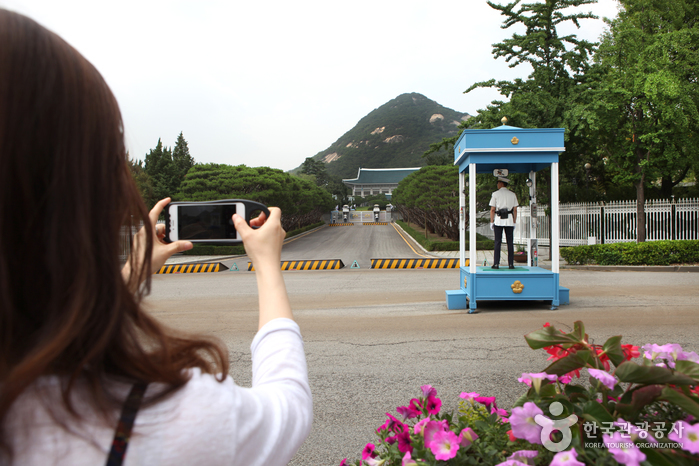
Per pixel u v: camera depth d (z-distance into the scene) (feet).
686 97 50.06
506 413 5.60
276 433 2.19
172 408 1.78
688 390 4.38
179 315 25.58
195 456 1.76
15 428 1.59
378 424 11.07
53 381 1.67
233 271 53.52
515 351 16.65
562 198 70.95
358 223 209.77
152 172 127.75
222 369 2.32
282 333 2.74
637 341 17.30
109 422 1.65
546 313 23.30
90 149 1.79
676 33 51.01
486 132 24.36
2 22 1.73
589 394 4.79
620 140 54.49
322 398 12.78
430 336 19.24
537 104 47.50
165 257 3.07
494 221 26.37
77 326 1.63
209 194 88.79
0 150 1.63
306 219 163.63
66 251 1.68
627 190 71.92
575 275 40.19
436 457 4.30
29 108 1.66
